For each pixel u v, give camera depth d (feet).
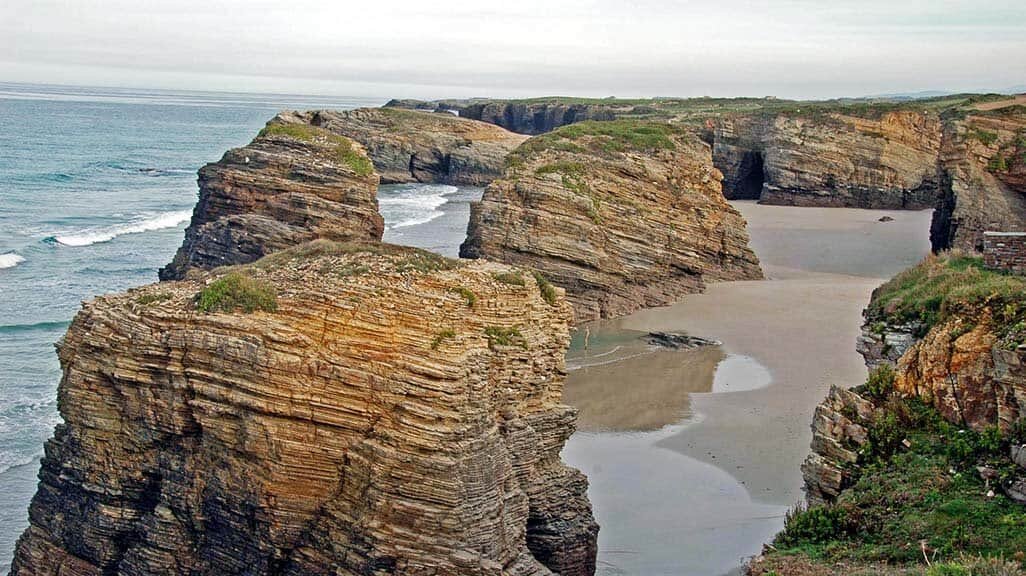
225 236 188.65
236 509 78.84
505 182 189.16
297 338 77.20
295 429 77.00
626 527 97.04
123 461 82.74
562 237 181.98
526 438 83.61
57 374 150.00
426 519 73.26
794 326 171.53
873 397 83.05
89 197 353.72
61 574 85.05
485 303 82.17
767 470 110.22
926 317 89.25
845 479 79.56
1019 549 65.82
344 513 76.33
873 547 71.05
